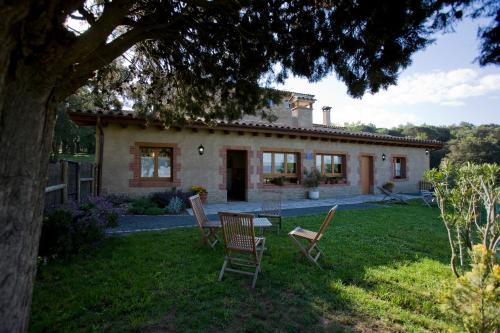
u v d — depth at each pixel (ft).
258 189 39.75
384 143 50.98
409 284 11.88
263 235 19.62
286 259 14.57
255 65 12.50
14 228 5.94
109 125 31.81
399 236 19.79
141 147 33.91
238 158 47.50
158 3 10.41
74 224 14.32
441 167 13.75
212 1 9.69
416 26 8.54
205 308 9.57
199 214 17.33
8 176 5.83
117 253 14.73
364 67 10.45
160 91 17.71
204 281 11.54
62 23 6.10
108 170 31.50
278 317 9.11
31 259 6.41
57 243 13.03
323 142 45.42
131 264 13.28
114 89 17.40
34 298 9.80
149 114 20.11
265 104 16.02
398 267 13.84
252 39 11.44
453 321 8.95
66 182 19.53
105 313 9.03
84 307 9.35
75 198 22.13
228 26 11.23
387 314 9.46
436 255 15.96
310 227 22.24
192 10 10.61
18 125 5.94
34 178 6.32
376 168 50.70
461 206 12.84
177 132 34.99
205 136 36.55
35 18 5.36
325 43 10.32
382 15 8.45
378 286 11.57
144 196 31.73
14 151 5.90
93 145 104.73
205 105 17.83
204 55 13.28
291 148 42.57
